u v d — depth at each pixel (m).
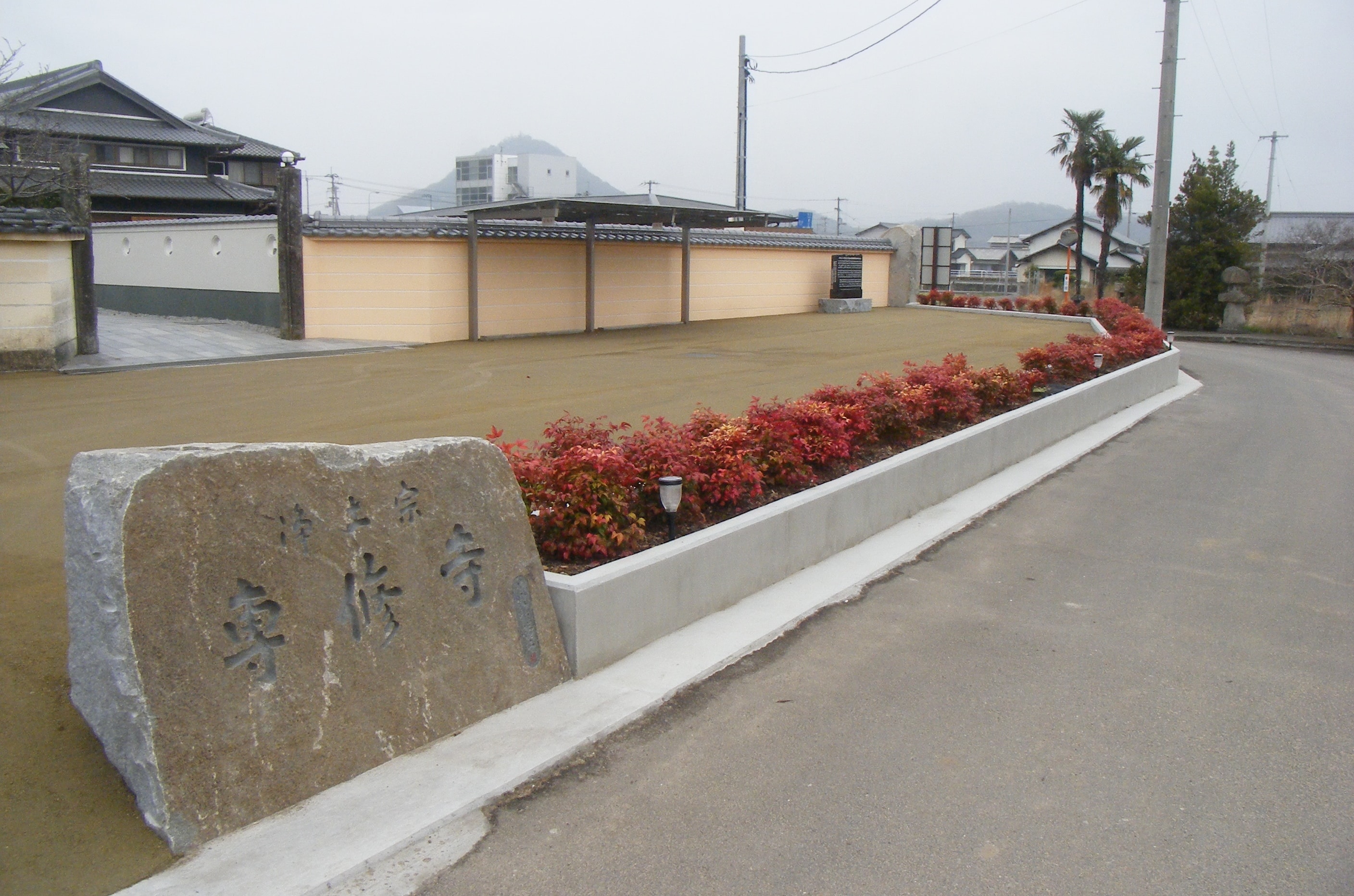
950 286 33.28
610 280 22.50
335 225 18.14
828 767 4.37
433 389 13.37
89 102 32.16
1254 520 9.05
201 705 3.56
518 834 3.79
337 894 3.37
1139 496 9.89
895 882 3.55
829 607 6.49
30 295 13.73
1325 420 15.28
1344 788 4.27
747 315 26.89
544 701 4.84
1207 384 19.83
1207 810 4.07
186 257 21.56
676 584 5.82
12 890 3.23
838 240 29.58
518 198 22.80
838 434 8.72
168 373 14.38
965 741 4.65
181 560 3.56
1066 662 5.66
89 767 3.84
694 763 4.38
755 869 3.62
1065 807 4.08
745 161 32.59
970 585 7.04
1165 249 22.19
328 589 4.02
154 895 3.25
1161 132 21.73
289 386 13.35
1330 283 34.03
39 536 6.46
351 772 3.99
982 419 11.80
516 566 4.89
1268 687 5.36
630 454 6.77
